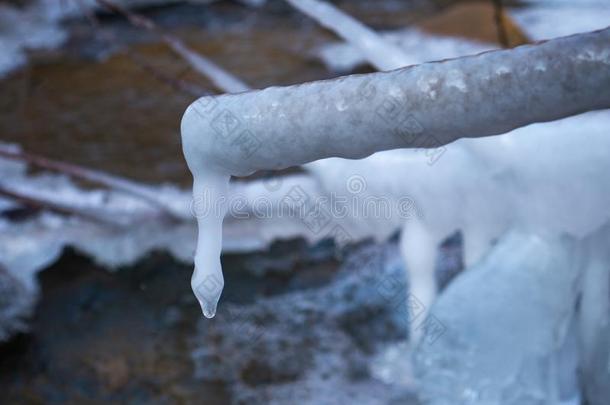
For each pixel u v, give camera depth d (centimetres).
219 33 561
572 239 229
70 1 596
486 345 232
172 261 343
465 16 518
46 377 292
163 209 365
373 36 263
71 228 369
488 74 128
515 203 231
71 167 364
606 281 233
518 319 232
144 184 404
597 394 237
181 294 327
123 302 323
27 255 349
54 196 386
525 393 230
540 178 223
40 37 571
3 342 303
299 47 531
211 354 300
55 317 316
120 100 486
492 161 229
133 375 292
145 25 349
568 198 222
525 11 552
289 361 295
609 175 219
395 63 257
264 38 548
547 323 232
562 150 221
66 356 300
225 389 285
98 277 336
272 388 284
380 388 279
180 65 518
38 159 361
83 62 536
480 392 231
